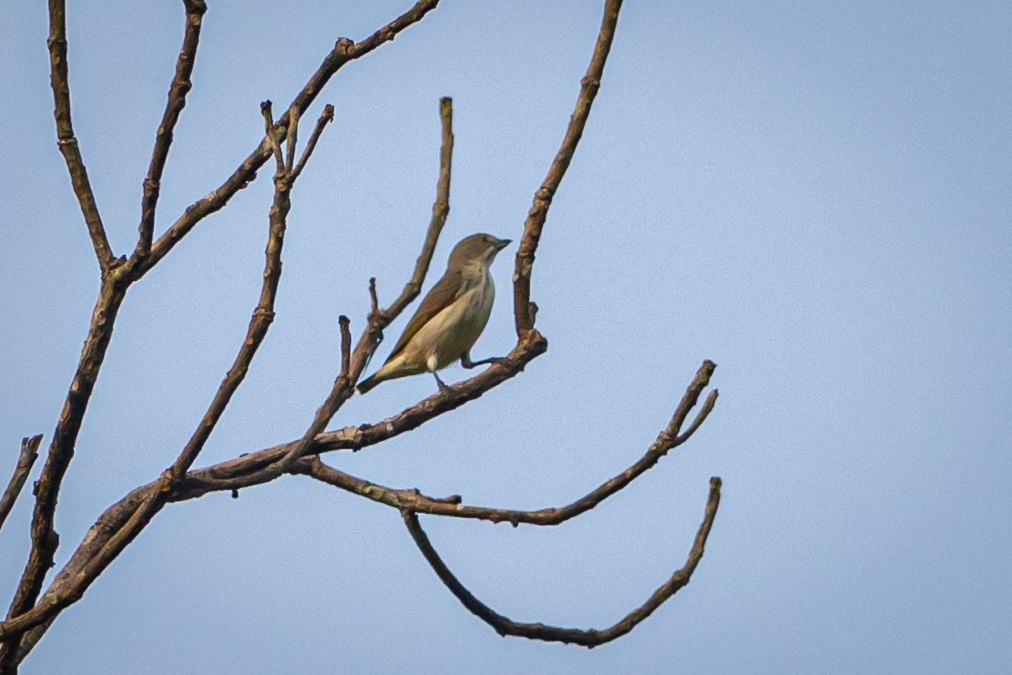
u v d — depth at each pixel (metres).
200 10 9.45
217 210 9.91
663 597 11.00
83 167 9.82
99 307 9.75
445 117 9.28
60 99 9.70
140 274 9.80
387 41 10.38
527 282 11.08
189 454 9.69
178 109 9.51
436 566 11.01
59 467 10.05
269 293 9.37
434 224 9.39
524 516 10.70
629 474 10.58
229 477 11.40
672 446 10.54
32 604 10.48
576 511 10.70
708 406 10.67
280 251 9.30
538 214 10.76
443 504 10.97
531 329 11.38
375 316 9.69
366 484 11.12
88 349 9.75
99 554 9.72
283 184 9.16
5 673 9.87
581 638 11.04
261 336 9.42
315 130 9.28
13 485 11.20
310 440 10.10
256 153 9.95
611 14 9.92
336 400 9.90
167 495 9.67
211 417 9.60
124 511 11.28
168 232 9.87
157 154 9.59
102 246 9.84
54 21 9.59
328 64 10.42
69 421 9.90
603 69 10.16
